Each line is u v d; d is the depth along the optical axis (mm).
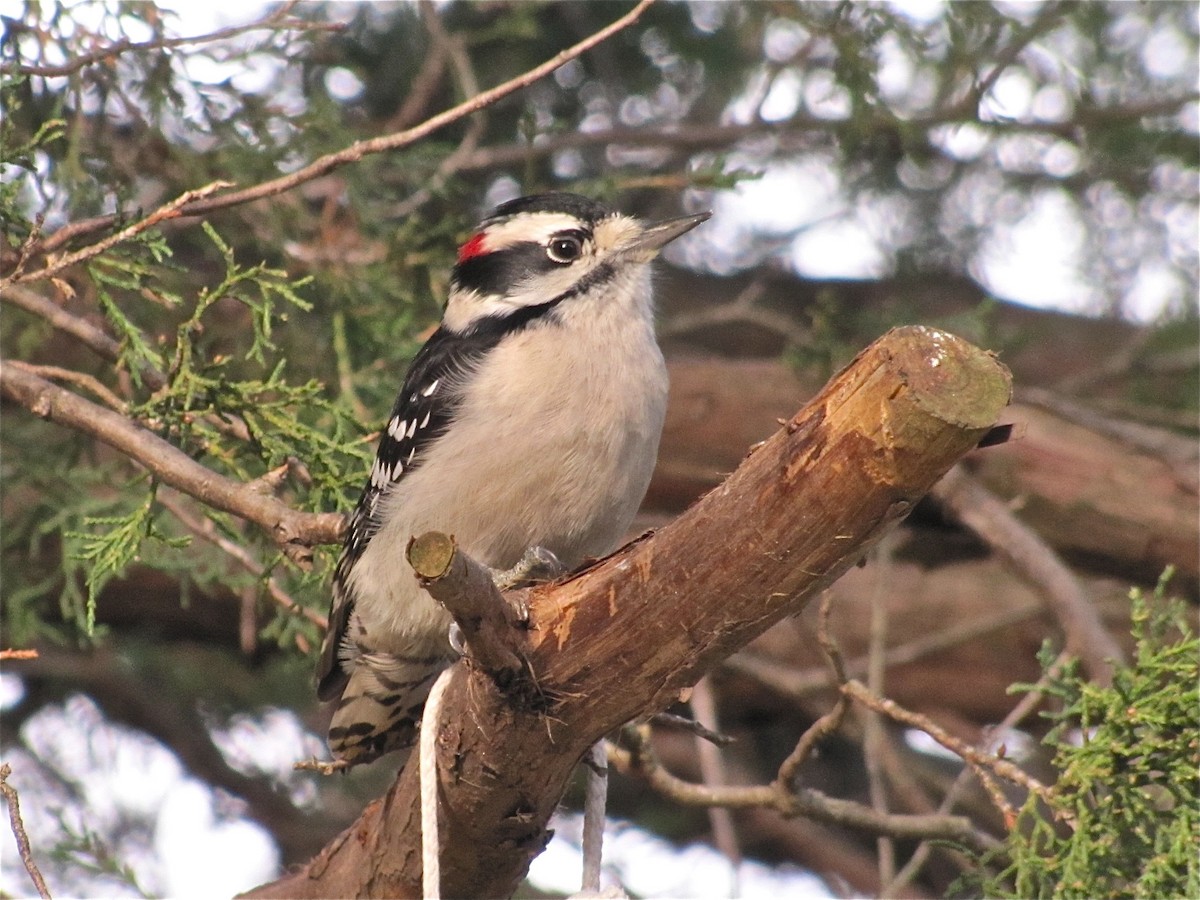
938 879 14344
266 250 10844
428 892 6445
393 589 8414
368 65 13883
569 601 6125
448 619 8359
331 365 10891
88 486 11266
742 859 14656
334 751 9203
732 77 14461
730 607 5891
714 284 16219
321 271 10688
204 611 14062
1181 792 7270
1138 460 13406
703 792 9195
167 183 10625
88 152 9656
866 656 14594
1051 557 12102
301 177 7891
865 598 14797
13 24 9250
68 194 9594
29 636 11203
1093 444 13539
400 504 8367
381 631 8578
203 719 14602
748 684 14781
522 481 8094
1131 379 15164
